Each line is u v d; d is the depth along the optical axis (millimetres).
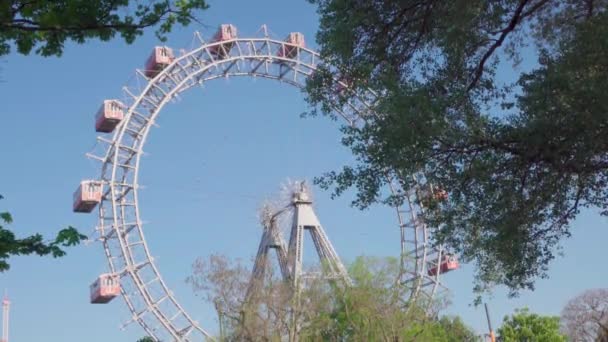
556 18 23109
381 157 21531
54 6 14891
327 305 68500
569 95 20141
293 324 64062
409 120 20938
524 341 97562
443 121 21078
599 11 21844
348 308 68438
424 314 72312
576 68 20734
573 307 69750
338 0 23141
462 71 22359
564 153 20594
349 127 22375
